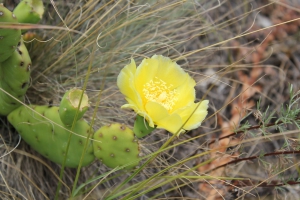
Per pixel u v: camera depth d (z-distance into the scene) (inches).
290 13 31.5
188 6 29.0
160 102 19.3
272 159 27.6
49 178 24.3
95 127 24.5
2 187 22.8
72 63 25.7
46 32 25.3
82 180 24.6
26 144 23.9
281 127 21.7
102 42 26.2
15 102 21.6
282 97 29.7
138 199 25.3
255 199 25.8
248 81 29.3
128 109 26.0
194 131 27.5
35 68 24.9
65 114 19.3
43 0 26.3
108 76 26.3
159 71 19.6
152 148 25.7
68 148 20.0
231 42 30.2
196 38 29.5
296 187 26.3
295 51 31.0
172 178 20.9
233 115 28.1
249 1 31.5
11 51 19.4
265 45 30.3
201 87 28.7
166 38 27.1
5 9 17.9
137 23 26.9
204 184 25.1
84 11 26.2
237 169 26.3
